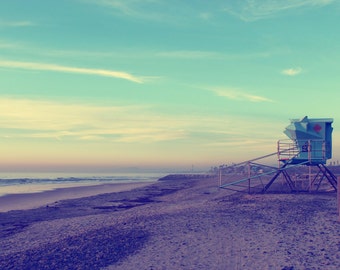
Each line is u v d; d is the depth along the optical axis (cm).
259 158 3459
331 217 1947
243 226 1759
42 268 1182
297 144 3322
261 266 1134
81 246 1464
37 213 3014
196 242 1462
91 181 10625
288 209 2280
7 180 10550
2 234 2042
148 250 1366
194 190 4916
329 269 1092
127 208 3322
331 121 3281
